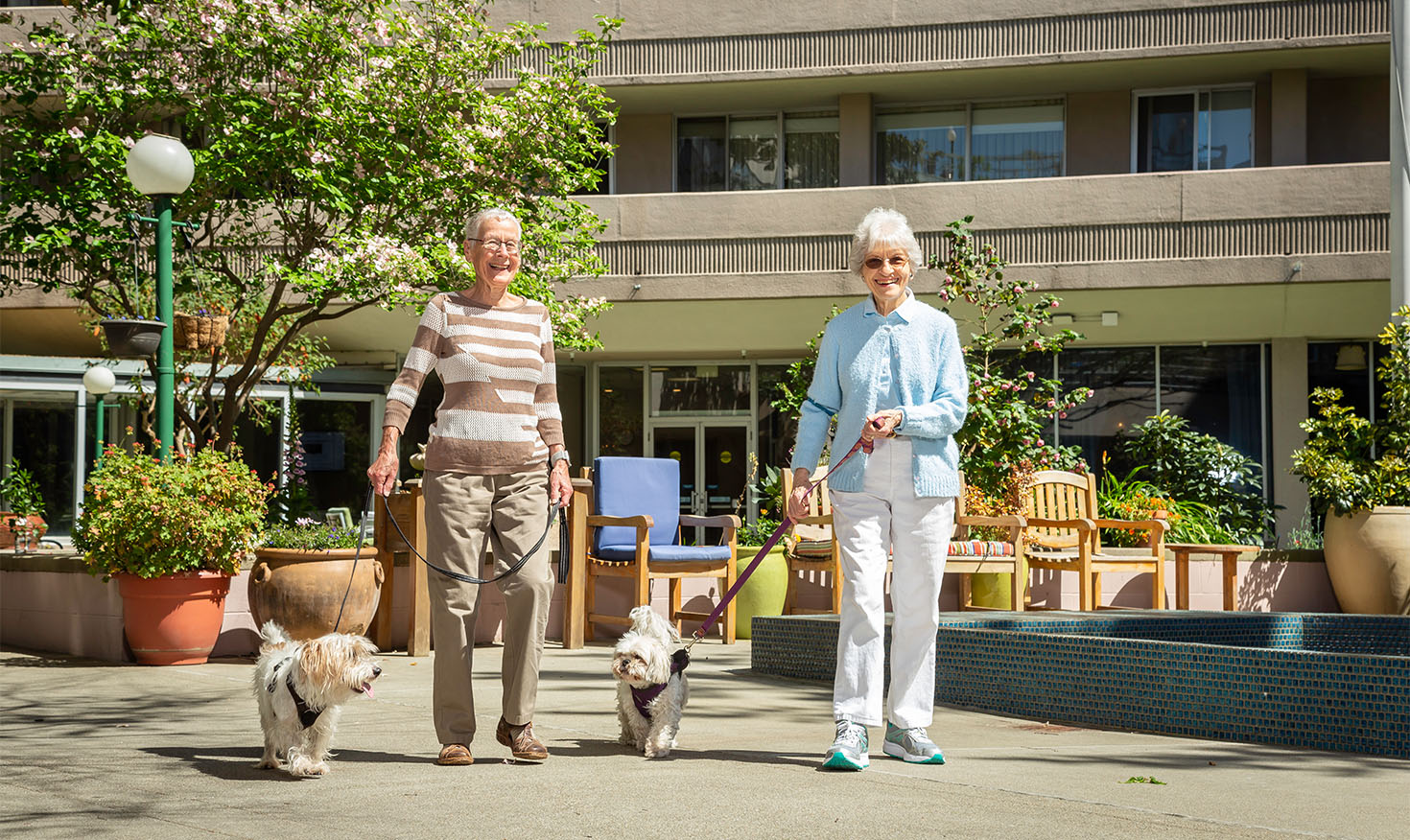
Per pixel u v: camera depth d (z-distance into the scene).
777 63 15.70
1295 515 15.41
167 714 5.12
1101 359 16.08
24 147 11.39
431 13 12.04
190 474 6.98
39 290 15.38
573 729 4.72
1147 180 14.34
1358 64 15.22
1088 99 16.19
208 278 13.65
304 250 12.02
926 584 3.98
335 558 7.06
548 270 12.23
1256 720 4.53
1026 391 15.96
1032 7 15.20
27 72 11.45
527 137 11.98
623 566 8.23
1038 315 11.12
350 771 3.82
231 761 3.99
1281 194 14.06
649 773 3.78
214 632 7.05
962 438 10.61
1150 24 14.97
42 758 4.05
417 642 7.42
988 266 11.34
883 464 3.96
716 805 3.30
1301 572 10.76
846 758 3.80
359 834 2.97
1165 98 16.05
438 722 3.99
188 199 11.53
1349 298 14.46
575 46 12.48
